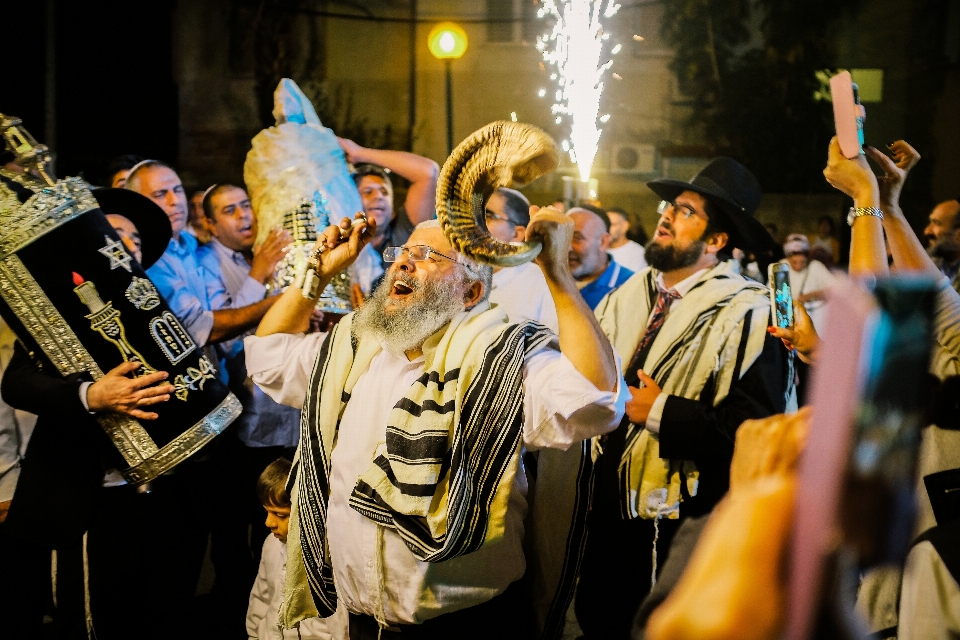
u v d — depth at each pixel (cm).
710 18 1340
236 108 1442
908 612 171
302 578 266
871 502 93
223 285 458
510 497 251
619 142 1377
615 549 318
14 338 321
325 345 271
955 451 247
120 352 295
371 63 1467
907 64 1313
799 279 747
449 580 239
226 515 423
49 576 338
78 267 292
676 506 299
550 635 263
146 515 334
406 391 250
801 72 1313
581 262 484
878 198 263
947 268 430
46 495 304
